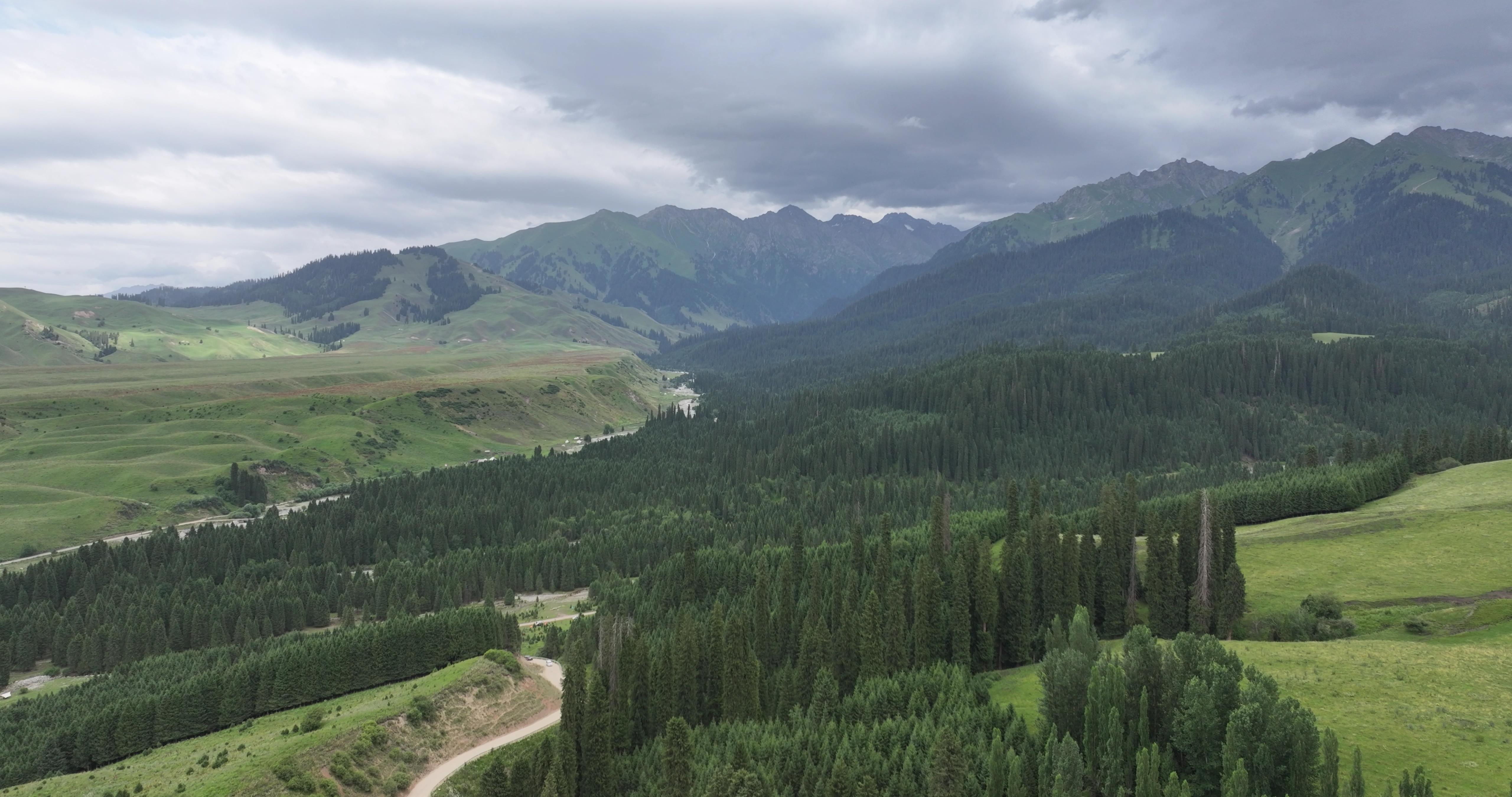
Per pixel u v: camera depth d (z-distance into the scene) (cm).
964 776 8812
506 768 12044
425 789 11850
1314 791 7912
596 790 11106
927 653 13675
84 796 10944
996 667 14425
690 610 16812
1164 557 14350
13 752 13638
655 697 12875
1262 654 11219
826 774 9806
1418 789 7306
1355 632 12594
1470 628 12206
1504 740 8650
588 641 16212
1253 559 15625
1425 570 14062
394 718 12794
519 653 17038
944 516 17700
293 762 11288
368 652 16150
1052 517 15475
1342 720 9281
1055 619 13450
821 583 15950
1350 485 18500
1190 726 8744
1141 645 9844
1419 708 9400
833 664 13438
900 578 15188
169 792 10781
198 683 14862
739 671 12738
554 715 14275
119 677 16850
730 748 10962
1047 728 9688
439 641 16650
